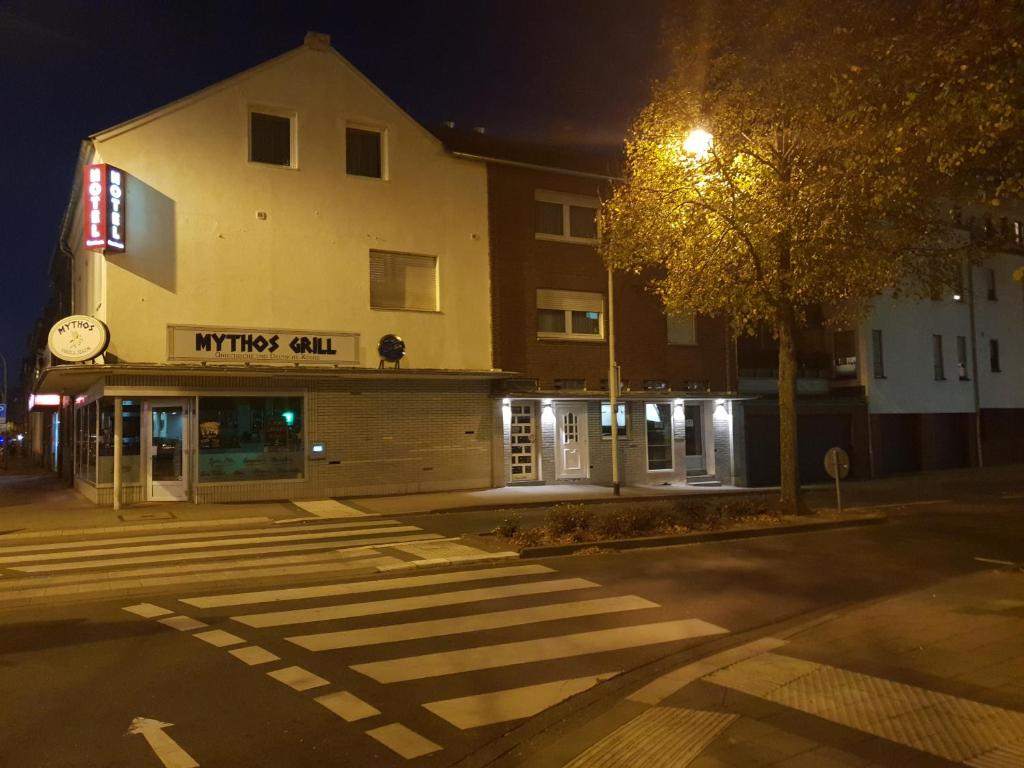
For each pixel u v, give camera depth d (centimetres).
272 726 533
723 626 795
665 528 1298
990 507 1883
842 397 2944
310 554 1185
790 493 1540
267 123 1986
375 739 513
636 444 2466
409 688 609
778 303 1495
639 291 2481
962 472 3116
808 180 1252
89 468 2022
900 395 3047
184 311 1844
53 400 2742
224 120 1912
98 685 612
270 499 1912
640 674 652
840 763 454
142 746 498
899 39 933
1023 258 3597
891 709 539
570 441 2380
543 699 589
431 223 2166
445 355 2162
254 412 1917
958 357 3303
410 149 2148
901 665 639
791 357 1554
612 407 2123
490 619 808
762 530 1349
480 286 2227
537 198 2348
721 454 2630
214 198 1889
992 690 575
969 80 841
